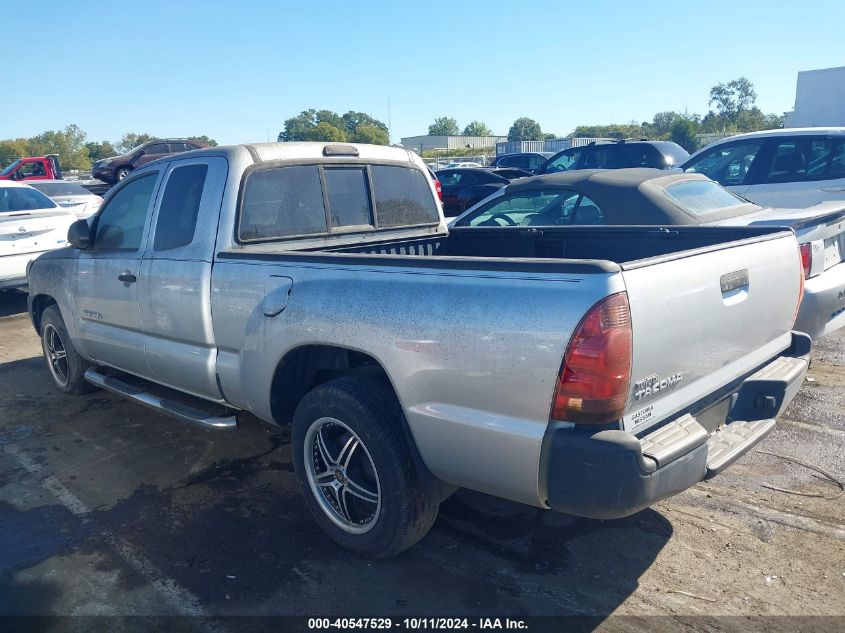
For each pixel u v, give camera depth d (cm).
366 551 333
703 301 291
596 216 615
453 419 284
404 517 314
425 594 313
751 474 416
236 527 372
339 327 317
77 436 500
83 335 514
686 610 298
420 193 506
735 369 329
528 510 385
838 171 764
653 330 264
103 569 336
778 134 812
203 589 319
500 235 499
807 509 375
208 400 419
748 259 323
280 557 344
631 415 265
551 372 256
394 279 304
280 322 343
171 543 358
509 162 2472
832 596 304
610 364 248
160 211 429
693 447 274
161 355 429
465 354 276
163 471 442
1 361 697
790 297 363
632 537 354
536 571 329
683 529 360
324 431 344
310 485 352
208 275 386
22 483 428
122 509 394
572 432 257
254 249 399
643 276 261
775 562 330
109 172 2689
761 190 809
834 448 445
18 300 1041
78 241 480
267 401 366
